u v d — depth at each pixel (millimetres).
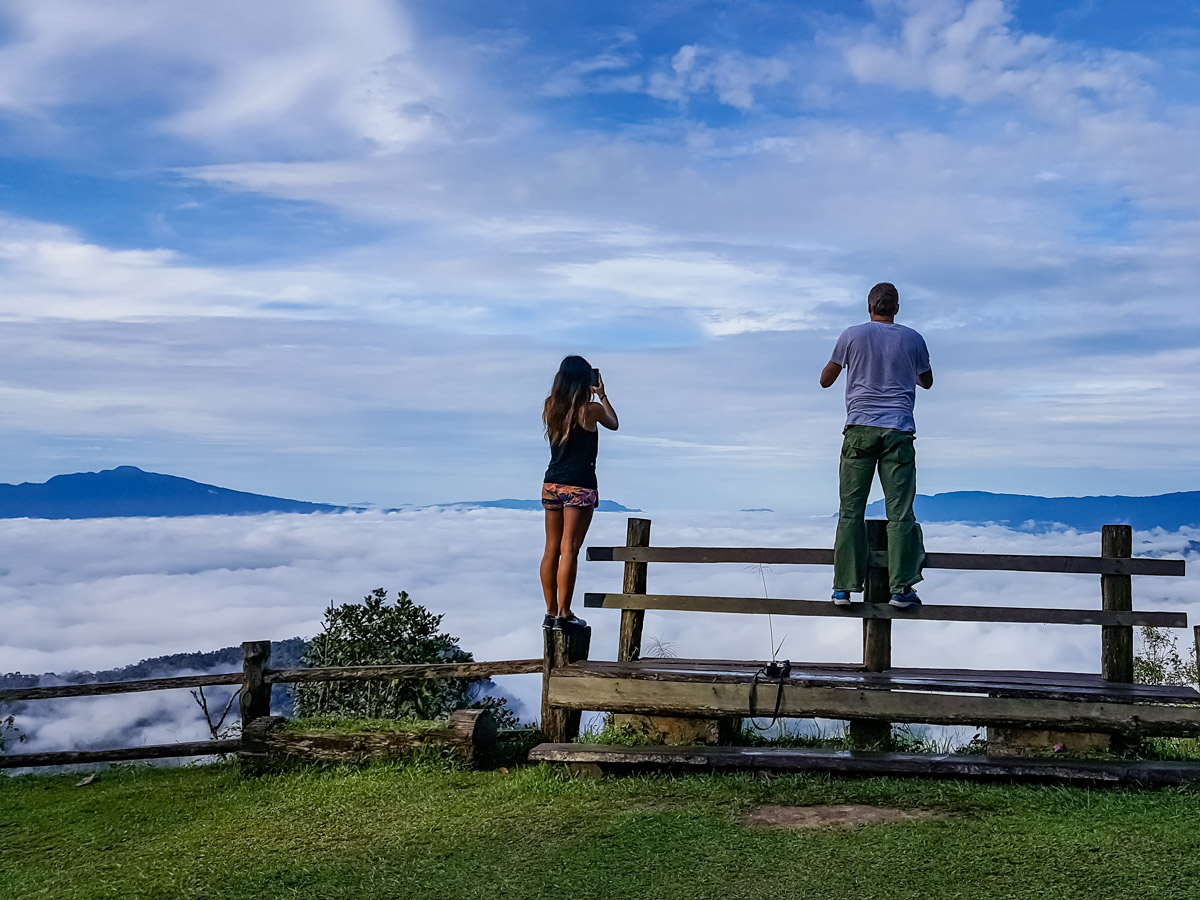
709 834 5531
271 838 5965
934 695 6773
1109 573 7113
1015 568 7254
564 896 4793
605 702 7348
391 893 4941
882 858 5039
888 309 7602
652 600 7969
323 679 7988
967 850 5090
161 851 5895
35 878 5621
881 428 7281
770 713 7012
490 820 6031
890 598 7500
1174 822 5398
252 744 7617
